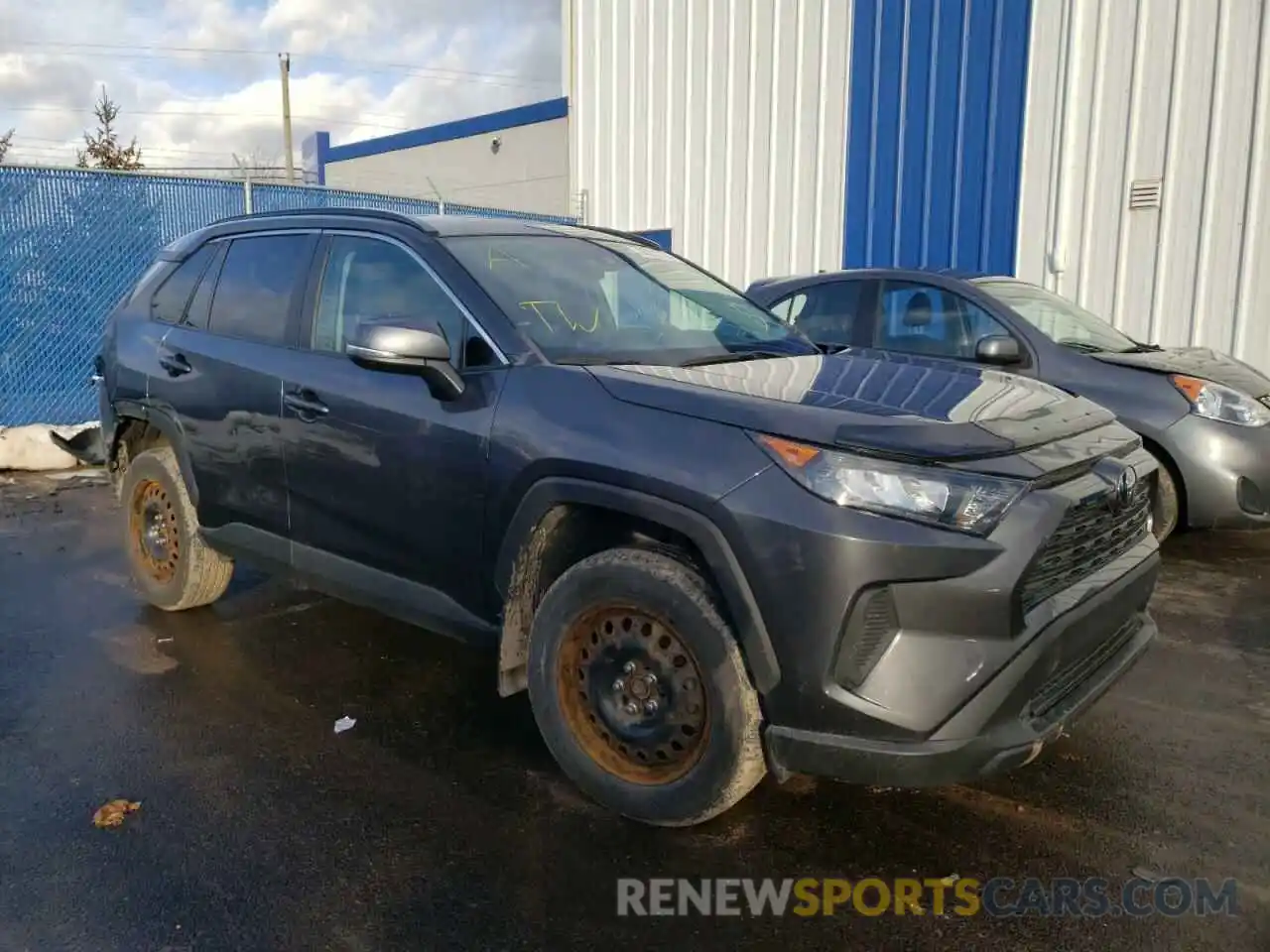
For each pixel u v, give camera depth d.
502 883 2.73
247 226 4.54
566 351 3.33
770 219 13.02
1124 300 10.16
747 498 2.61
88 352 8.98
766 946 2.48
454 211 12.58
